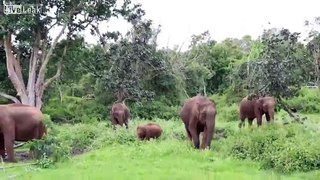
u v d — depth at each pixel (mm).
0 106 14586
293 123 17938
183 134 19312
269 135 13641
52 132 18484
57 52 29719
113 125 24578
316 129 17047
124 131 19156
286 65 20422
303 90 38125
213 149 14805
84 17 28875
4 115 14344
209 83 49438
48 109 34125
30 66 27703
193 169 11805
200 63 47219
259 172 11375
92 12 27828
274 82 20219
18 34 26875
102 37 30906
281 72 20203
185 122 16281
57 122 33281
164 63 35781
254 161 12555
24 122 14680
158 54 37344
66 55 30203
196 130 15367
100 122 30844
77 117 33688
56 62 30328
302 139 13000
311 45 35656
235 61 47406
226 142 14844
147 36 34125
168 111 35188
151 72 36188
